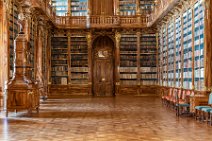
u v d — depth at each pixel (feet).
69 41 86.58
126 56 86.58
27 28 58.08
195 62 49.49
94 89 89.04
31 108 43.19
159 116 42.57
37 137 27.91
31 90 43.29
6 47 47.29
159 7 69.15
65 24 84.38
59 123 36.22
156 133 29.89
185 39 56.29
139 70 85.92
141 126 34.09
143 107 54.60
